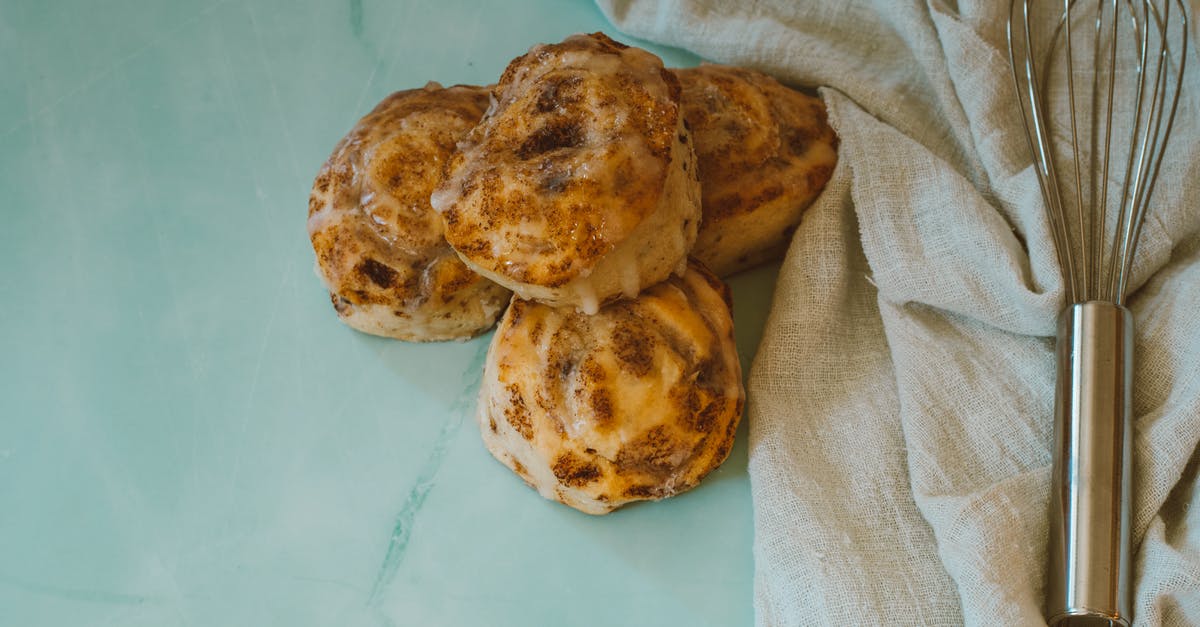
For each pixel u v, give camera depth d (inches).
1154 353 27.9
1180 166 28.8
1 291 31.4
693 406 27.3
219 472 29.5
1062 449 26.8
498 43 33.0
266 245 31.5
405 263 28.6
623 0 32.6
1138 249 28.4
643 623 27.8
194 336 30.7
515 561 28.4
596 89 27.0
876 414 28.5
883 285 28.9
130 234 31.8
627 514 28.5
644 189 26.4
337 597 28.4
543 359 27.4
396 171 28.8
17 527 29.4
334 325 30.5
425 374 30.0
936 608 26.9
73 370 30.6
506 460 28.7
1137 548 26.7
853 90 30.6
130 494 29.5
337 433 29.6
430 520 28.8
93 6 33.8
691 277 28.4
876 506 27.7
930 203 29.1
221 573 28.8
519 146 27.0
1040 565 26.9
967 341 28.9
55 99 33.1
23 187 32.3
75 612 28.7
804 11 31.7
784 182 29.1
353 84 32.8
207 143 32.5
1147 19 28.5
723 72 30.1
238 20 33.6
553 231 26.2
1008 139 29.6
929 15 30.5
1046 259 28.2
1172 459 26.7
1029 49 29.4
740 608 27.8
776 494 27.8
